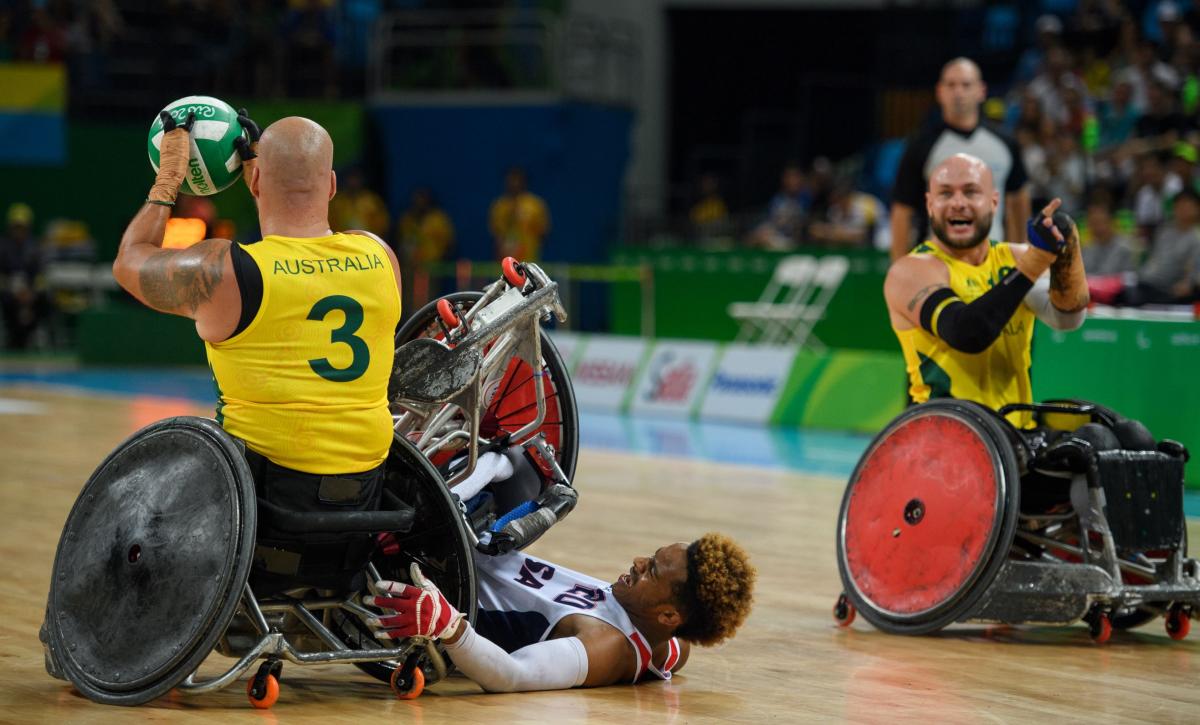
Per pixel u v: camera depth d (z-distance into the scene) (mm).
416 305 47094
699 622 10523
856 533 13719
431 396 10727
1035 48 45625
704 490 22188
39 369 43219
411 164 49625
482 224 48906
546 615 10789
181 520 9688
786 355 33281
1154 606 13508
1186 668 12117
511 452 11711
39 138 47344
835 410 31953
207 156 10156
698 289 42469
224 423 9922
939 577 13023
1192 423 22672
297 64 49781
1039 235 12695
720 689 10883
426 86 49656
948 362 13984
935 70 48094
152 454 10000
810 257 40062
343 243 10070
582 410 36125
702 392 34438
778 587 15258
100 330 44969
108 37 49875
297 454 9797
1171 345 22766
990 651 12625
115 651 9789
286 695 10359
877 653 12406
